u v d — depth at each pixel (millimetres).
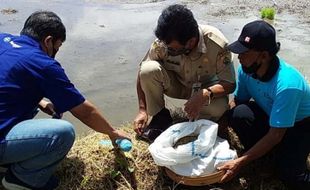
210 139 3438
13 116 3199
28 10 7719
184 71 3896
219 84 3779
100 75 5695
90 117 3346
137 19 7402
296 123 3510
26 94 3205
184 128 3629
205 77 3943
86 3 8148
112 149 3773
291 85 3264
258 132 3719
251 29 3232
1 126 3162
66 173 3609
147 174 3693
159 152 3428
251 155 3389
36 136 3166
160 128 3977
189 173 3393
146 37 6723
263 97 3521
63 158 3373
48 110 3842
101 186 3588
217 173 3373
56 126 3197
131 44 6500
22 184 3311
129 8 7926
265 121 3707
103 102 5156
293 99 3258
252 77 3479
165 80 3898
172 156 3385
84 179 3570
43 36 3283
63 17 7430
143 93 3973
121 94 5316
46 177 3346
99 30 6949
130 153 3764
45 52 3336
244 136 3768
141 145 3867
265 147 3367
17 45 3250
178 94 4172
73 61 6012
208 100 3707
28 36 3301
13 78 3174
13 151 3186
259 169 3816
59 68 3213
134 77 5660
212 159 3402
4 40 3330
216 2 8289
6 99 3168
